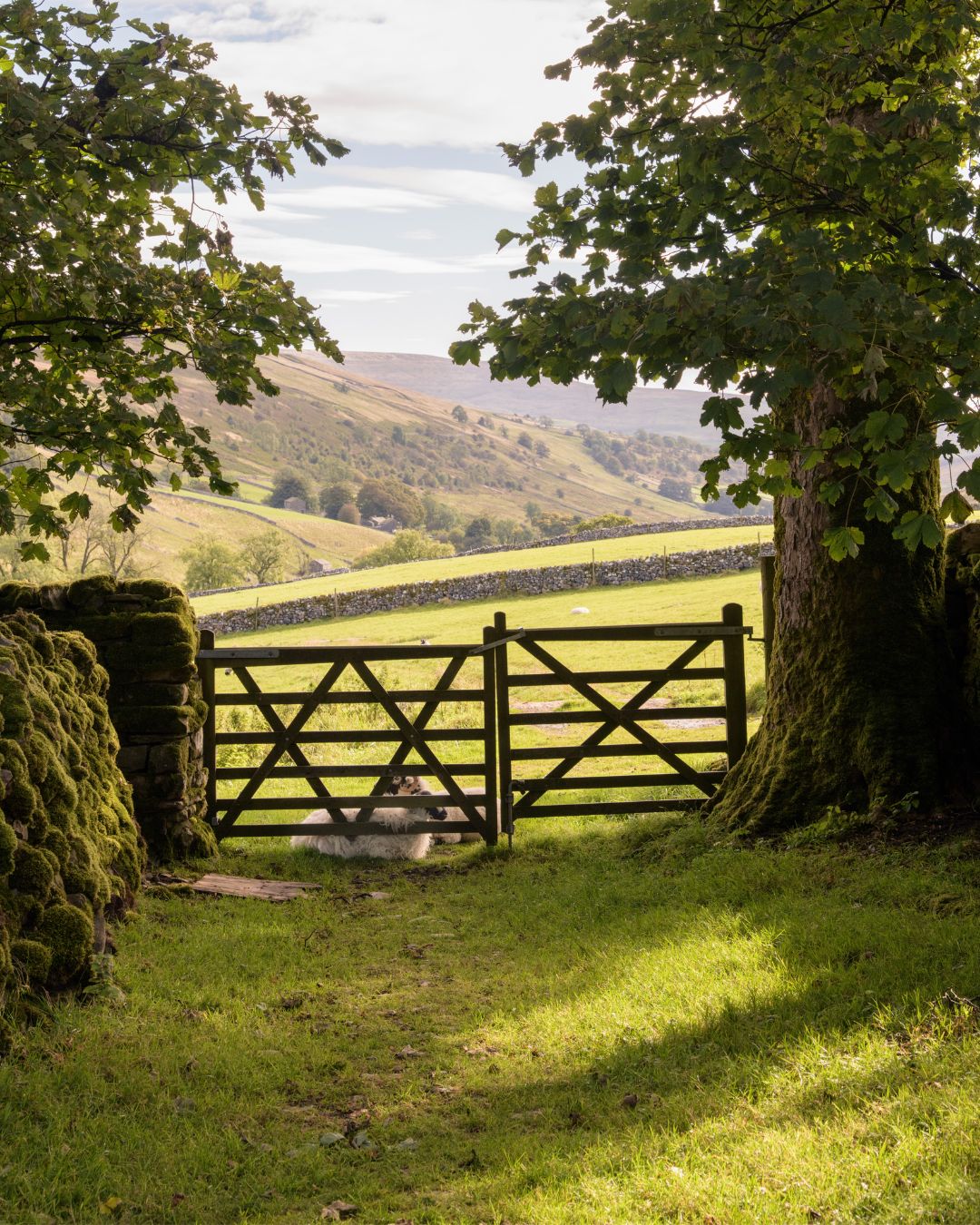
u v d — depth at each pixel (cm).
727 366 500
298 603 4581
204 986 652
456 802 1072
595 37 655
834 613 912
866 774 868
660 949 672
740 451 604
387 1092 511
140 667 971
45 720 661
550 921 797
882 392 524
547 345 587
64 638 790
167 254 791
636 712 1084
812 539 929
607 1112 466
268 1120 481
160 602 993
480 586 4412
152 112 723
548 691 2186
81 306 755
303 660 1077
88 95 708
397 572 6175
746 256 572
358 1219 394
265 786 1453
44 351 833
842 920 647
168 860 980
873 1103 419
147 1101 482
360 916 856
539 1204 379
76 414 762
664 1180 384
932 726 866
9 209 614
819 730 905
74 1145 433
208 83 739
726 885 782
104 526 6938
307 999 643
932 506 921
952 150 590
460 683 2417
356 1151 450
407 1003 637
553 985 647
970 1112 393
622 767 1490
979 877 686
